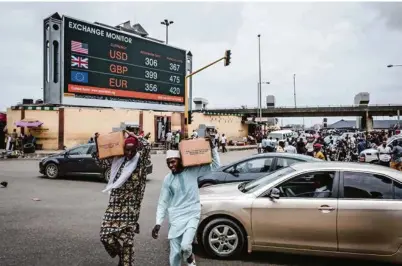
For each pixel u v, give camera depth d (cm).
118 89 3322
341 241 488
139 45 3531
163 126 3675
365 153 1938
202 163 404
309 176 518
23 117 2817
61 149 2873
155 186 1272
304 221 496
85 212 815
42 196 1025
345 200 493
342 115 7381
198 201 416
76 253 535
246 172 955
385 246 478
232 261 520
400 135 1934
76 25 2977
